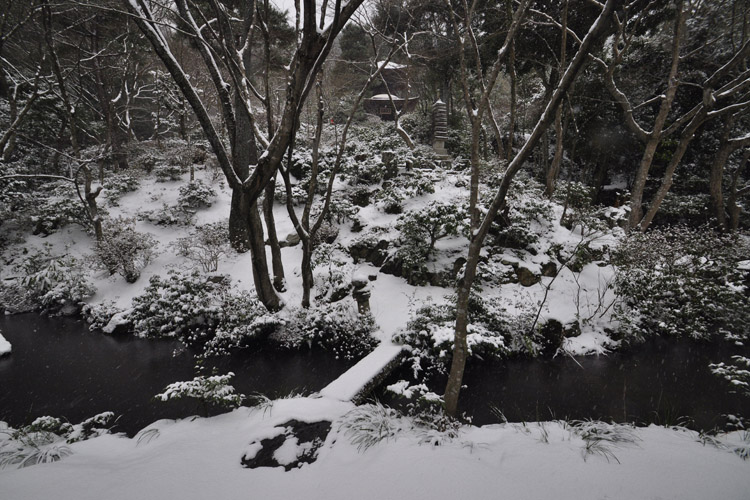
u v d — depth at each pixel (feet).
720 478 6.98
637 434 9.34
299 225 19.90
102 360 20.63
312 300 24.63
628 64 41.27
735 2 31.73
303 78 11.96
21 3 29.40
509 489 6.72
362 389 14.90
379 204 32.45
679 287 22.41
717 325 23.30
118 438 10.04
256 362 20.26
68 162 45.57
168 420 10.85
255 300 24.12
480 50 37.19
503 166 32.30
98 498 6.72
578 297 22.76
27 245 34.06
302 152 42.16
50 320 27.12
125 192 41.06
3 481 7.20
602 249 28.09
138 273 30.19
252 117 15.51
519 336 20.79
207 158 47.80
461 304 10.70
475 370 18.84
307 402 12.05
